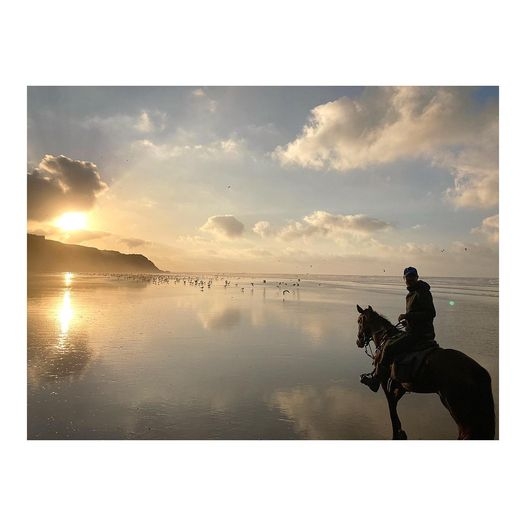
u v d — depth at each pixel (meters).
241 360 10.77
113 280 66.56
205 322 17.31
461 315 20.89
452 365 5.26
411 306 6.07
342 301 28.83
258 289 46.44
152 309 22.05
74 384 8.59
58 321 16.95
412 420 7.09
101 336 13.75
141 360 10.59
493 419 5.01
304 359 10.97
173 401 7.78
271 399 7.94
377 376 6.25
